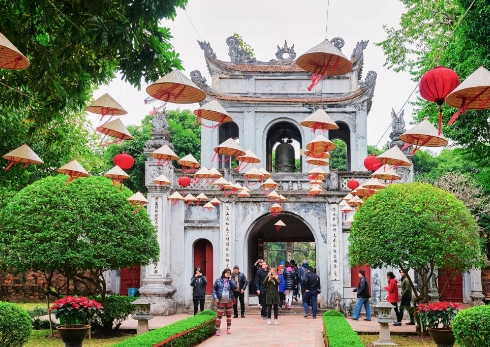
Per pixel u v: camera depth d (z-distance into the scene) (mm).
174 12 9578
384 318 14438
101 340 15500
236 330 17281
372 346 14469
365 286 20625
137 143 32844
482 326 9992
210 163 25109
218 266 23641
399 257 15055
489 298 25141
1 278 27484
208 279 23969
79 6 9180
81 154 26453
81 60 9883
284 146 26422
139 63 9820
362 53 25906
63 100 10148
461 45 17281
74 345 11562
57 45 9266
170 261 23609
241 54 26625
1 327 10414
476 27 16219
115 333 16703
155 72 9953
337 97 25422
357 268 23500
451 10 18672
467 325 10250
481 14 16016
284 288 22891
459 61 17906
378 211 15656
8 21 9227
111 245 15383
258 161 14562
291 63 26547
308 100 25328
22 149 9727
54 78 9602
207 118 9320
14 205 15375
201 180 24250
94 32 8891
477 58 16578
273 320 20047
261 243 28938
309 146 12633
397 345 14258
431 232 14945
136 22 9391
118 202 16141
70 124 23516
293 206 23844
